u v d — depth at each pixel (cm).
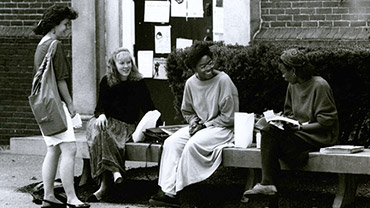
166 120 1270
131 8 1255
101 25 1238
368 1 1100
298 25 1138
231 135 864
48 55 838
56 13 862
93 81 1228
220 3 1224
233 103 859
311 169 800
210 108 866
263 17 1156
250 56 942
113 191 941
